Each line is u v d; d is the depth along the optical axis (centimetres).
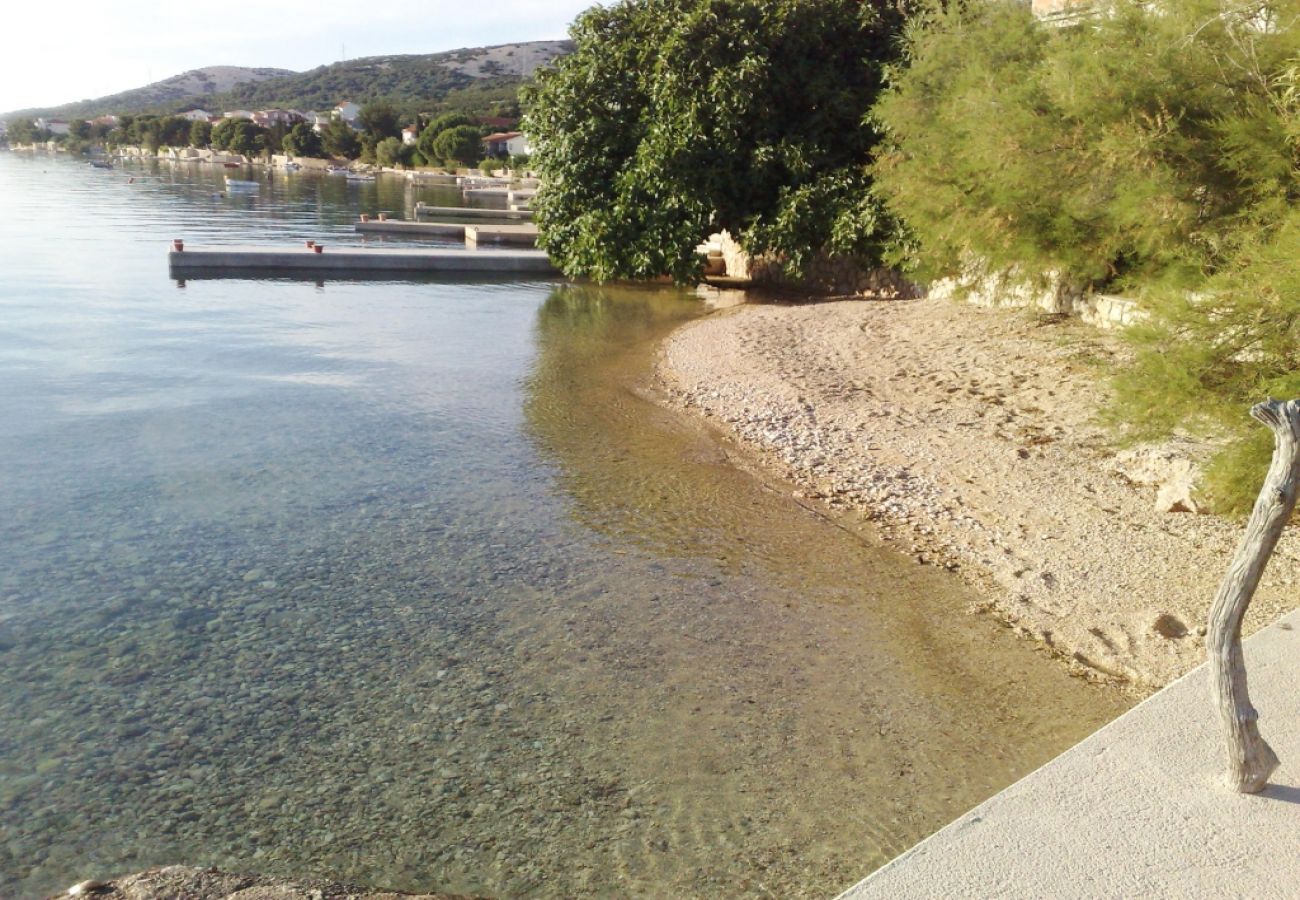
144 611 732
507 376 1502
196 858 477
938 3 1669
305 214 4634
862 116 2020
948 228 1482
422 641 696
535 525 916
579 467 1083
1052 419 1138
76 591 762
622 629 719
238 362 1559
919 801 528
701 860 481
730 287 2388
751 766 557
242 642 689
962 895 349
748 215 2134
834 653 690
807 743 581
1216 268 954
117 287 2266
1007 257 1387
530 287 2447
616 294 2339
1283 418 375
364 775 545
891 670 669
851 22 2111
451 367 1557
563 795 530
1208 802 400
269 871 468
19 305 2000
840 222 1959
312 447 1134
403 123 14825
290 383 1433
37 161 12662
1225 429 779
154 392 1362
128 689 628
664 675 656
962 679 657
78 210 4547
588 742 579
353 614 734
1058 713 616
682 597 773
